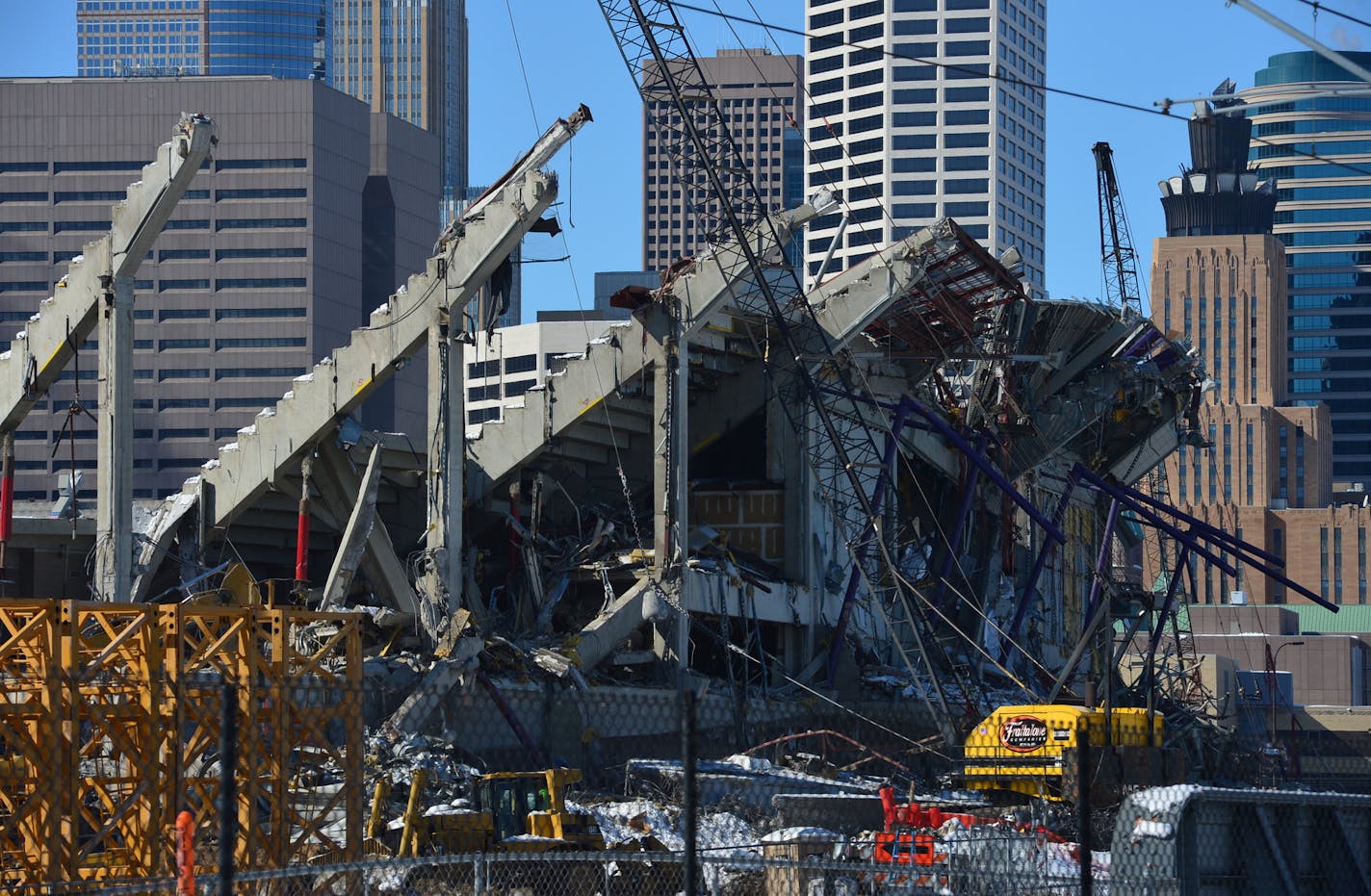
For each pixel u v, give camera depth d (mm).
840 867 28234
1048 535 113188
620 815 49906
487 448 87875
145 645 39250
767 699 82562
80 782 39844
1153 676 107062
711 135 90062
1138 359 121000
